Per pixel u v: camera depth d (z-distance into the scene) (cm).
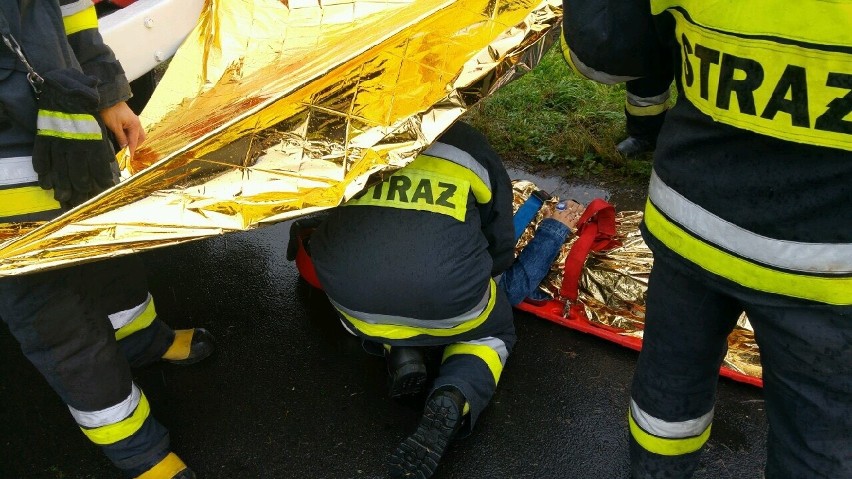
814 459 122
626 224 285
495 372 210
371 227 195
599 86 391
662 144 129
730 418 216
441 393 196
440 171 198
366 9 221
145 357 235
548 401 227
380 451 216
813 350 115
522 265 248
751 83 104
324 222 209
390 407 230
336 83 172
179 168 157
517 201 294
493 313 214
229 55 227
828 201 104
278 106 167
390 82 174
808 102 99
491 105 384
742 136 110
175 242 155
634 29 134
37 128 155
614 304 251
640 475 172
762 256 115
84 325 178
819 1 91
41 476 214
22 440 227
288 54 221
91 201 148
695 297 137
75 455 221
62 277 170
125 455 197
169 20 257
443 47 175
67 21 170
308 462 214
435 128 171
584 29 138
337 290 202
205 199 159
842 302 109
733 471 201
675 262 133
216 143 161
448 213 195
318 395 236
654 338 150
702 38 110
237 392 239
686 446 162
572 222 257
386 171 168
